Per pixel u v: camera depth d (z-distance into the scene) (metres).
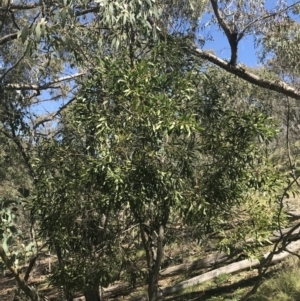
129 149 4.18
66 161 4.88
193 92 4.62
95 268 4.72
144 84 4.09
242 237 5.18
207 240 5.45
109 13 4.09
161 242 4.93
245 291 7.88
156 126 3.99
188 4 7.03
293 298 7.22
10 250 3.67
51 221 4.79
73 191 4.61
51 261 10.59
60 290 6.06
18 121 8.17
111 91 4.24
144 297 8.64
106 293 9.15
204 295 8.32
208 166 4.68
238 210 5.19
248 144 4.66
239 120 4.65
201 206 4.43
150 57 4.96
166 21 6.79
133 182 4.13
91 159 4.29
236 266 8.92
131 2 4.20
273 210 5.24
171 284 9.20
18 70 8.56
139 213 4.62
